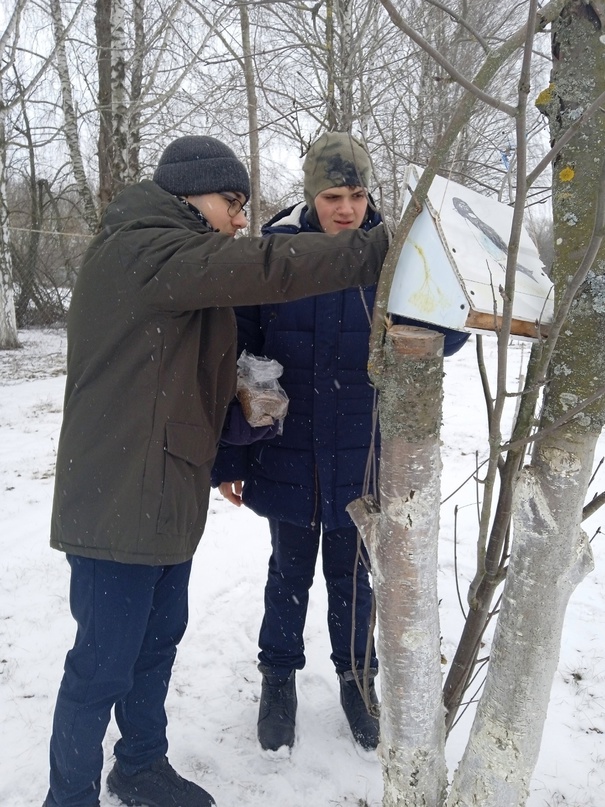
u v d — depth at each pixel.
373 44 4.04
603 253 1.03
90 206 10.36
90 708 1.59
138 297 1.44
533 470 1.09
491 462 1.07
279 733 2.10
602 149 1.00
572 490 1.06
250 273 1.31
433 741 1.23
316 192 1.88
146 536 1.50
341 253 1.28
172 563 1.56
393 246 1.07
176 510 1.54
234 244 1.35
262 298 1.35
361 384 1.96
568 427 1.06
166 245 1.41
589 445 1.06
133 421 1.50
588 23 0.99
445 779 1.30
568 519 1.07
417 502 1.10
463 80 0.85
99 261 1.49
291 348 1.98
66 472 1.55
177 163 1.63
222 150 1.66
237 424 1.93
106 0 8.01
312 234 1.33
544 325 1.16
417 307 1.16
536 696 1.15
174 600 1.79
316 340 1.94
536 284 1.27
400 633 1.15
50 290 18.27
